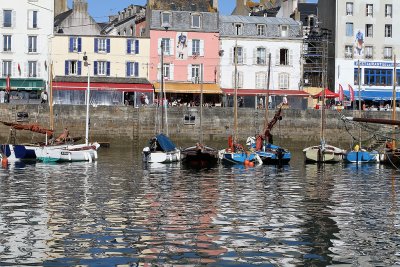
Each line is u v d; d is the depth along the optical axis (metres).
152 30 89.88
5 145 59.38
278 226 27.75
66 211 31.00
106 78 88.12
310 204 34.41
